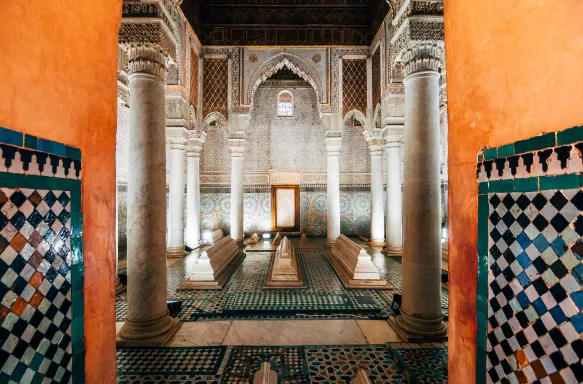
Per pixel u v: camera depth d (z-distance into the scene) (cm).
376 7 614
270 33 661
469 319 109
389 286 435
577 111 70
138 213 277
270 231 941
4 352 76
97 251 113
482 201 103
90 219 109
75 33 101
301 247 762
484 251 101
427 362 238
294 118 951
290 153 949
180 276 500
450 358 121
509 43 90
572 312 70
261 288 441
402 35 304
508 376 90
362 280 448
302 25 661
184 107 573
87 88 108
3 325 75
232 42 659
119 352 259
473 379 107
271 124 950
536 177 80
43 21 88
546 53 77
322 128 950
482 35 102
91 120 110
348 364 244
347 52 664
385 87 586
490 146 99
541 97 79
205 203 934
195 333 297
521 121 86
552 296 76
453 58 120
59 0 94
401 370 235
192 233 721
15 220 79
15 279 79
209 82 666
